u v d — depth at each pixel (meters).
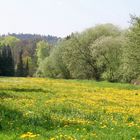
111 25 111.06
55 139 13.72
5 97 32.53
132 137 15.00
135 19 67.19
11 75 157.38
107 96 41.25
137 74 68.94
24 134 14.14
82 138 14.18
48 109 24.61
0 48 192.88
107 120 21.23
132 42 66.75
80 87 56.31
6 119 18.45
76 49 104.19
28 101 29.36
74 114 23.08
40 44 177.88
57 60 116.06
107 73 94.19
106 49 95.69
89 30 107.81
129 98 40.25
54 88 50.94
